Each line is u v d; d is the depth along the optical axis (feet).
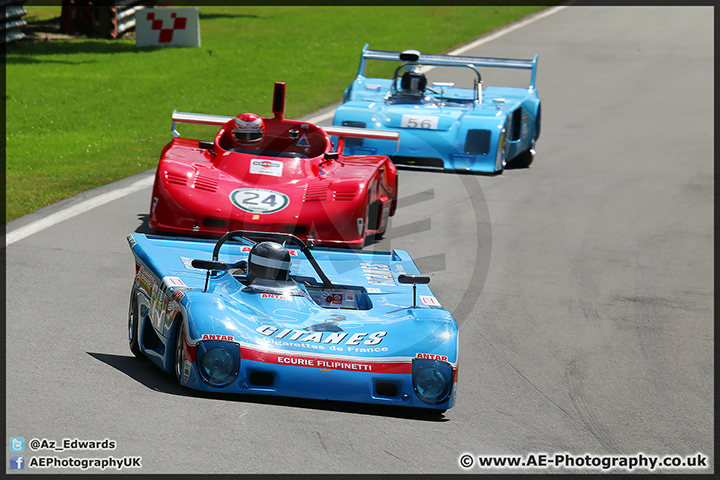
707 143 163.53
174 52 237.86
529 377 59.62
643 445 49.96
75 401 46.60
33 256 77.00
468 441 47.29
